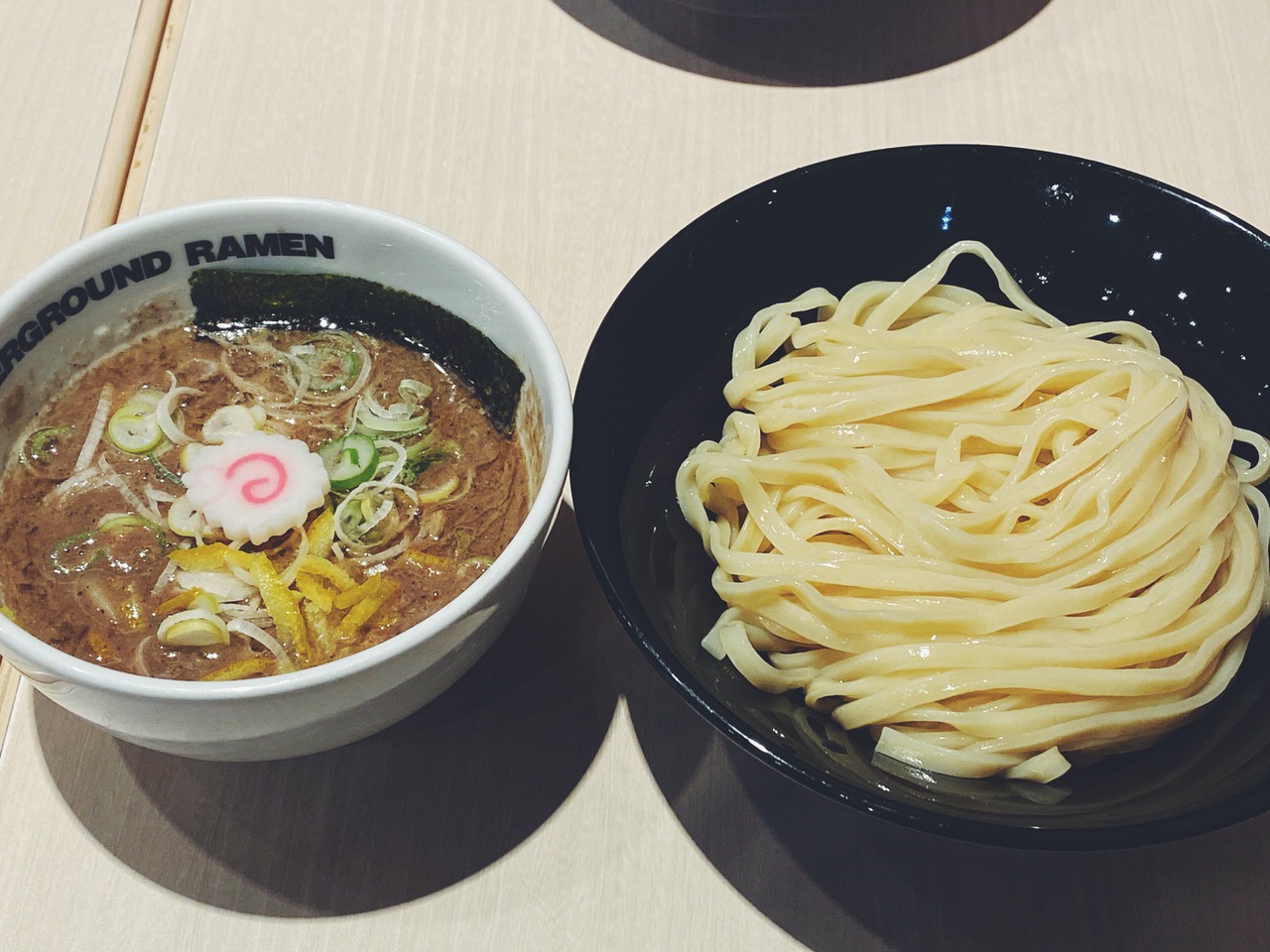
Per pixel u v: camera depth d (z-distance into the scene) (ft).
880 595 1.18
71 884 1.05
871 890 1.06
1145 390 1.23
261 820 1.08
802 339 1.33
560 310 1.41
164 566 1.07
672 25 1.67
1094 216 1.34
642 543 1.19
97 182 1.50
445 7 1.68
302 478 1.11
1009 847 0.88
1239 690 1.13
